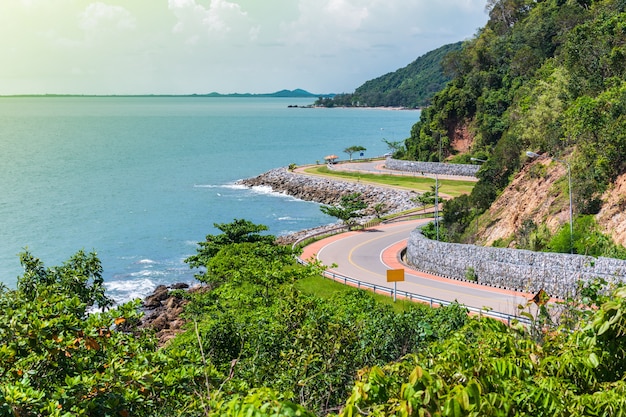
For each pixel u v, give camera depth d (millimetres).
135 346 14680
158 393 13180
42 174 152625
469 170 127062
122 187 134750
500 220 64312
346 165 153250
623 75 70062
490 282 52156
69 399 11141
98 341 13820
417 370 6492
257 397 6184
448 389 6430
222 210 111062
